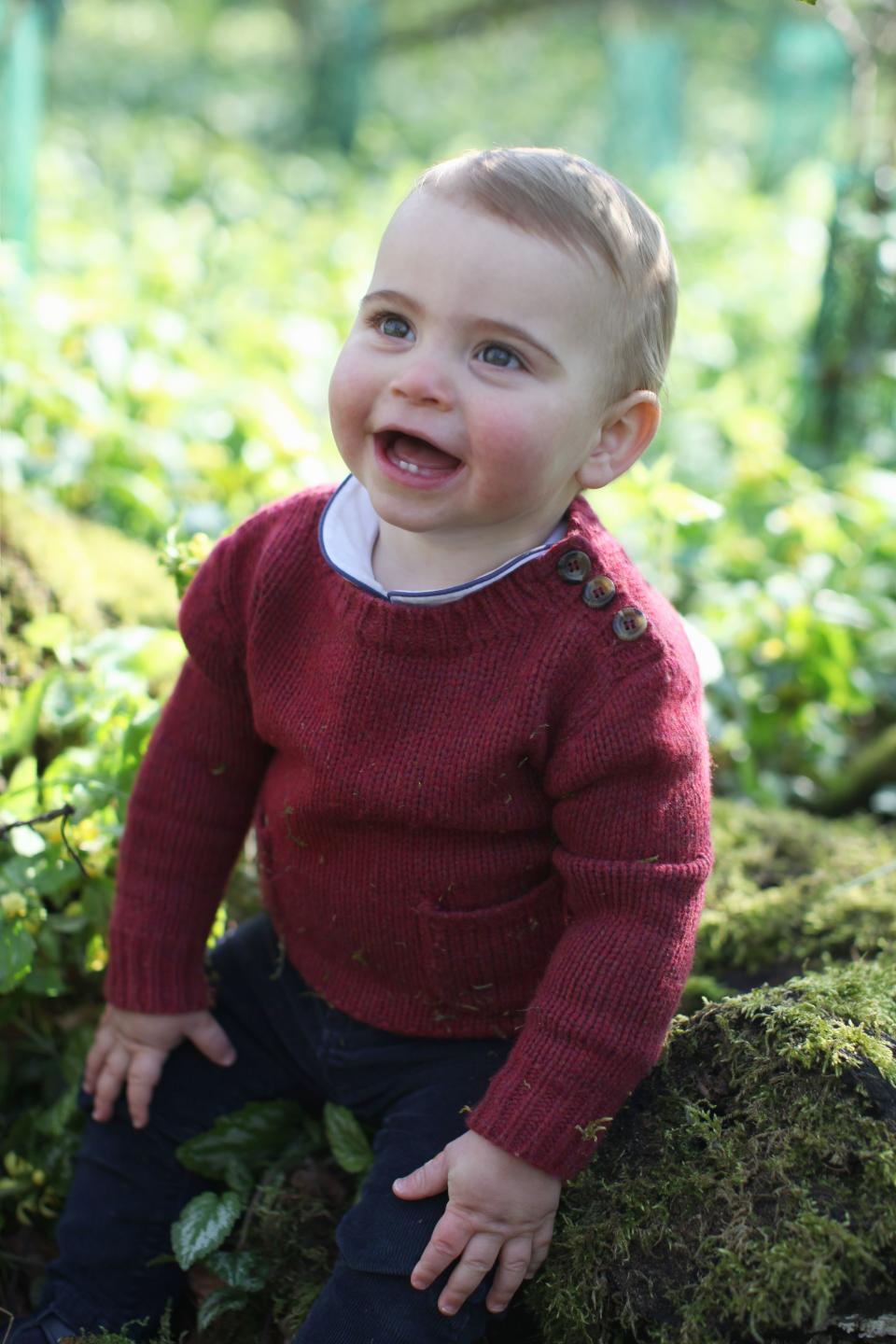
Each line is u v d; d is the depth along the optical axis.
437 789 1.44
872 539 2.96
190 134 8.56
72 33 10.95
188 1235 1.57
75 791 1.83
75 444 2.87
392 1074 1.60
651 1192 1.44
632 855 1.42
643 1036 1.40
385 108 10.62
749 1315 1.33
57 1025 1.92
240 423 2.94
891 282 3.21
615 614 1.43
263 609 1.55
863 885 2.03
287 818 1.56
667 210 5.86
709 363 4.32
